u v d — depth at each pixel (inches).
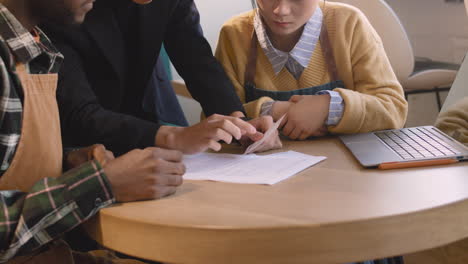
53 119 35.1
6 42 31.9
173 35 57.7
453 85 54.8
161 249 27.0
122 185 31.1
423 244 26.3
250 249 25.3
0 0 32.7
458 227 27.2
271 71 58.9
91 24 50.5
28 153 33.2
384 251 25.6
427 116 120.6
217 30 105.1
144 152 32.9
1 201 29.1
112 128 43.7
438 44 124.3
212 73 55.7
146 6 53.4
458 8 118.9
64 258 33.6
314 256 25.1
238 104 53.7
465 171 33.2
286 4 50.0
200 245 26.0
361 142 43.3
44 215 29.0
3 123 31.4
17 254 29.4
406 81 94.6
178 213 28.3
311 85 57.9
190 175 37.1
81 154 37.3
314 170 36.3
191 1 58.3
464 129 48.5
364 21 57.4
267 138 43.8
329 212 26.6
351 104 47.8
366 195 29.3
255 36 59.4
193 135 42.0
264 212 27.4
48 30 47.8
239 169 38.0
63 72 46.1
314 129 48.0
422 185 30.6
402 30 87.7
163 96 66.1
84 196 29.8
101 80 53.3
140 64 55.2
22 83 32.3
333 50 57.3
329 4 59.3
